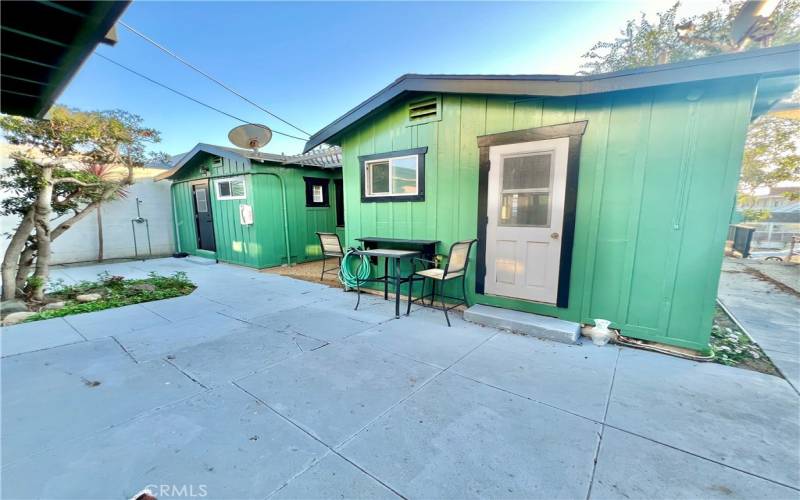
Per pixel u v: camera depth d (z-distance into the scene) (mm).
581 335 3229
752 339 3096
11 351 2891
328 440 1764
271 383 2357
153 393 2230
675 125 2645
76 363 2672
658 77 2473
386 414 1990
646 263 2885
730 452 1647
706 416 1943
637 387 2277
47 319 3762
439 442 1745
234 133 6160
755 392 2199
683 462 1587
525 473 1533
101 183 5094
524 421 1916
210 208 8055
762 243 9703
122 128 5309
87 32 1329
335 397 2176
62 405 2086
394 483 1479
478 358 2752
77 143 5141
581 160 3074
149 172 9117
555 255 3334
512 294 3686
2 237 6344
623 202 2924
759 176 8805
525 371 2520
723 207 2549
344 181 5176
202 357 2781
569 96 3002
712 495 1399
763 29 3697
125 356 2801
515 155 3471
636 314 2977
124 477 1510
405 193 4438
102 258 8016
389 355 2814
